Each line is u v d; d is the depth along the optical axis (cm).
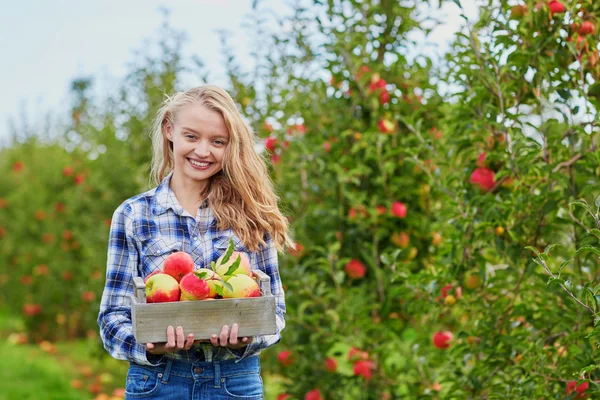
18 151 1000
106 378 638
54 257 835
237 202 227
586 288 218
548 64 288
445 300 314
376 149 388
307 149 398
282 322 225
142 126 573
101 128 698
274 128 438
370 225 400
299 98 428
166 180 227
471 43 295
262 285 210
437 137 389
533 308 312
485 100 304
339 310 375
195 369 212
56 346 829
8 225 951
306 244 405
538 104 299
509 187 298
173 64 576
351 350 376
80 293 800
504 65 288
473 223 295
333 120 413
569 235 298
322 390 398
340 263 378
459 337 302
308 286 392
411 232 404
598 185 279
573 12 279
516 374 286
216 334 200
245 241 224
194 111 217
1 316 1036
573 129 284
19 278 899
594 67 284
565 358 278
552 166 282
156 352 201
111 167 645
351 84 414
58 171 844
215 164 221
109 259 221
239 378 216
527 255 295
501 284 307
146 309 195
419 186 401
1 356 721
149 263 218
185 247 220
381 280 394
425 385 356
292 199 411
